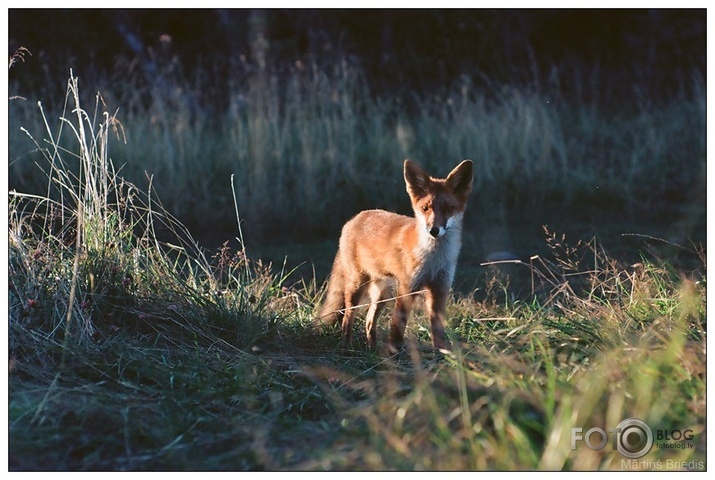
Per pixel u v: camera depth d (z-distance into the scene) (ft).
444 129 58.08
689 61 75.25
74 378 22.71
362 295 30.68
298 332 28.04
